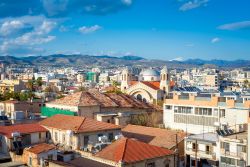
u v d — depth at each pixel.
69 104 106.31
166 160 63.56
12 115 97.75
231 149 73.12
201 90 181.38
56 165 52.66
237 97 123.38
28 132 75.19
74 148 71.38
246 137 74.44
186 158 80.94
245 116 104.88
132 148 61.88
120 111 115.38
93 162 57.81
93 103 108.00
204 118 116.31
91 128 76.25
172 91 165.38
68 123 79.19
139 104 125.19
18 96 170.25
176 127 124.00
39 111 138.38
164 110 128.38
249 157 70.50
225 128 89.62
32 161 61.84
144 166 59.66
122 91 170.25
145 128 91.56
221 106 112.06
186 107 121.56
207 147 77.88
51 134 78.69
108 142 72.25
